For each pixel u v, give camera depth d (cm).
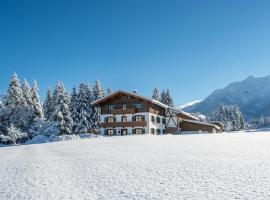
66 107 5984
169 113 6109
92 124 6506
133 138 2819
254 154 1095
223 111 11531
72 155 1396
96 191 654
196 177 734
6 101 5984
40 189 703
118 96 5544
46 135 5594
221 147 1413
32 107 6106
